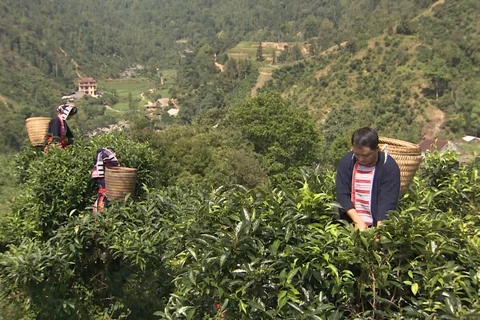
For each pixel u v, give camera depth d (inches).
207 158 795.4
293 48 4630.9
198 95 4128.9
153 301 189.9
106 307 186.4
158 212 183.9
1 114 3002.0
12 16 5364.2
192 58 5521.7
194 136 868.0
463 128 2428.6
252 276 97.3
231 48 5585.6
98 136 238.1
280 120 1088.2
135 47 7795.3
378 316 100.7
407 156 125.5
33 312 167.6
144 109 4421.8
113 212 180.1
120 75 6486.2
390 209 112.6
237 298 98.9
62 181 192.9
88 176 200.1
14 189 339.0
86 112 3986.2
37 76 4515.3
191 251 107.1
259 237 104.3
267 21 7450.8
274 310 97.1
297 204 111.0
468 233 114.1
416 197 131.1
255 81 4089.6
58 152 203.8
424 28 3329.2
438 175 159.9
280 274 97.9
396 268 98.7
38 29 5595.5
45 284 161.9
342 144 1266.0
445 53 2925.7
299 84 3481.8
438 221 100.5
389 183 114.0
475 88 2652.6
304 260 99.5
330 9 6727.4
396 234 99.9
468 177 153.3
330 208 111.1
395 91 2819.9
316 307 97.8
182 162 776.9
